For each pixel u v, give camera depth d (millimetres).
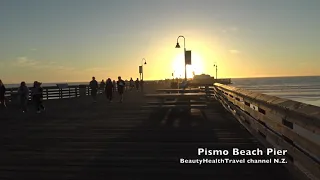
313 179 4328
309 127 4117
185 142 9258
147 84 68375
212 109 19219
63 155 7828
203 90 31000
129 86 57406
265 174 6055
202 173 6258
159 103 21281
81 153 8016
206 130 11406
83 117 16109
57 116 16750
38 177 6125
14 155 7883
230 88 15711
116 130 11719
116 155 7770
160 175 6172
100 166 6824
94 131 11539
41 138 10203
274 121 6219
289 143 5391
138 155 7746
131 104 24391
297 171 5094
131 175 6184
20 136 10633
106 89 27547
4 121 14766
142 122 13898
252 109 8906
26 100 19812
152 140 9641
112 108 21109
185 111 18203
